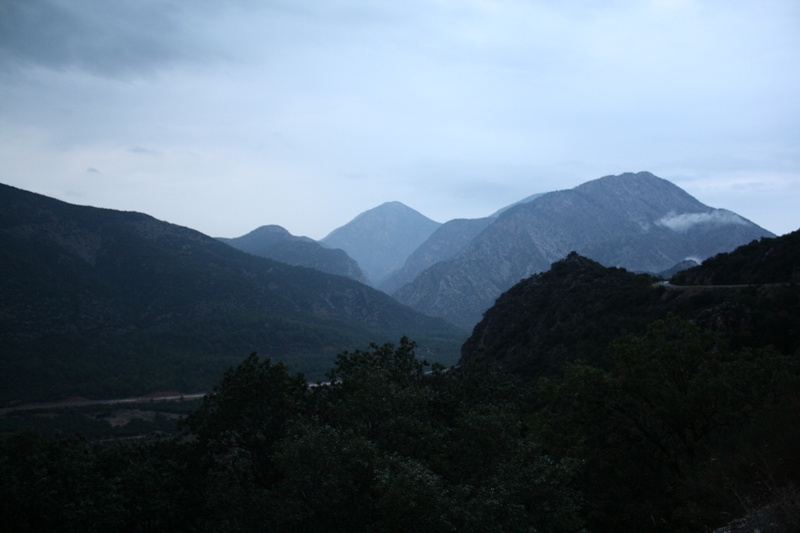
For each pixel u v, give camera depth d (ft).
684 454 49.98
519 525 38.37
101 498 61.16
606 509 48.60
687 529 32.76
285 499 44.11
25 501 57.82
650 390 50.31
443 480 43.29
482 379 77.71
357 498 41.86
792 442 29.53
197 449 64.08
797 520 21.21
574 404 55.62
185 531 67.05
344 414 51.72
